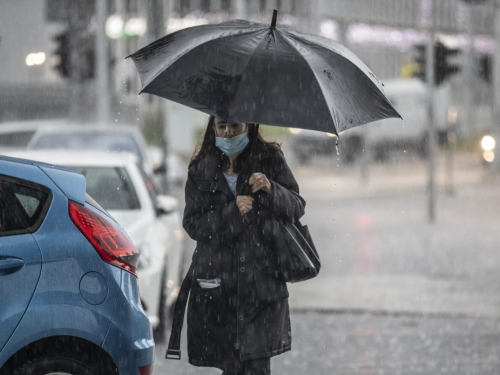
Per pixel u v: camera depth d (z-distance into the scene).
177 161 79.06
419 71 60.31
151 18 76.31
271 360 23.45
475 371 22.28
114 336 14.63
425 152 126.94
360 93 14.84
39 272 14.32
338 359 23.56
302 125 14.09
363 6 114.50
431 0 59.62
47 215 14.63
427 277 36.75
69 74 70.94
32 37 116.31
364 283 35.47
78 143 45.19
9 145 53.16
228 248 15.44
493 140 96.25
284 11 105.75
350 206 68.44
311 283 35.53
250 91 14.22
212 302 15.48
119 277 14.84
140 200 27.22
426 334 26.72
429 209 58.03
